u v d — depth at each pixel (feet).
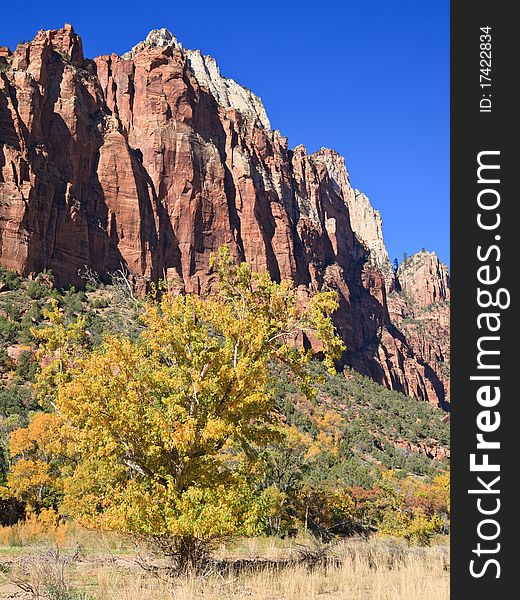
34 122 347.77
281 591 33.96
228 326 45.32
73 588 32.96
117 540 58.44
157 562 46.83
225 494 40.06
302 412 288.30
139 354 43.88
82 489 68.28
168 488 40.40
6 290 276.62
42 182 329.93
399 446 327.47
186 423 39.50
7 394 178.50
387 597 31.60
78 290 319.88
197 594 31.22
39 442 97.91
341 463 220.43
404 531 112.37
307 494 120.06
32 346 223.30
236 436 44.68
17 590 33.12
